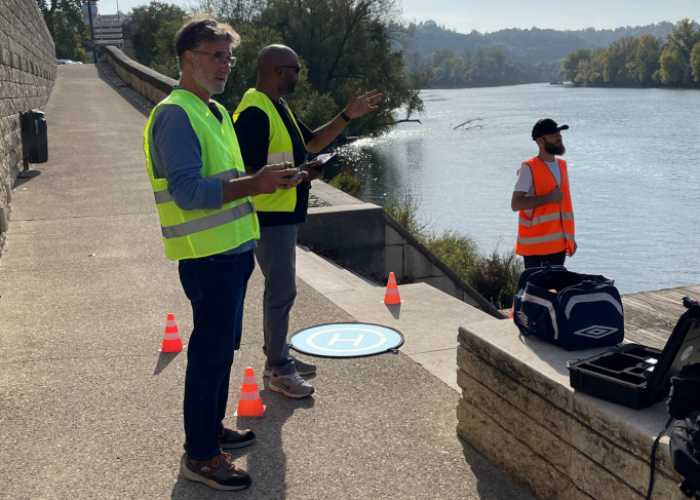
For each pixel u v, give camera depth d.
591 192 40.06
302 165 4.00
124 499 3.13
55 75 42.12
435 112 110.75
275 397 4.20
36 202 10.85
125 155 15.69
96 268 7.32
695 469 2.16
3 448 3.60
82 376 4.53
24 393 4.27
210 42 2.99
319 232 9.96
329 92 49.91
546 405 2.98
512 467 3.25
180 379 4.48
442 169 43.97
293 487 3.22
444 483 3.25
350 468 3.38
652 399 2.64
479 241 25.47
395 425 3.82
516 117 98.25
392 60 54.62
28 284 6.76
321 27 52.41
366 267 10.29
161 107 2.96
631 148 60.34
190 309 5.99
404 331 5.42
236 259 3.13
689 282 23.58
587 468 2.75
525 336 3.44
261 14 53.25
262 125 3.89
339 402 4.12
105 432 3.77
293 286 4.15
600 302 3.25
